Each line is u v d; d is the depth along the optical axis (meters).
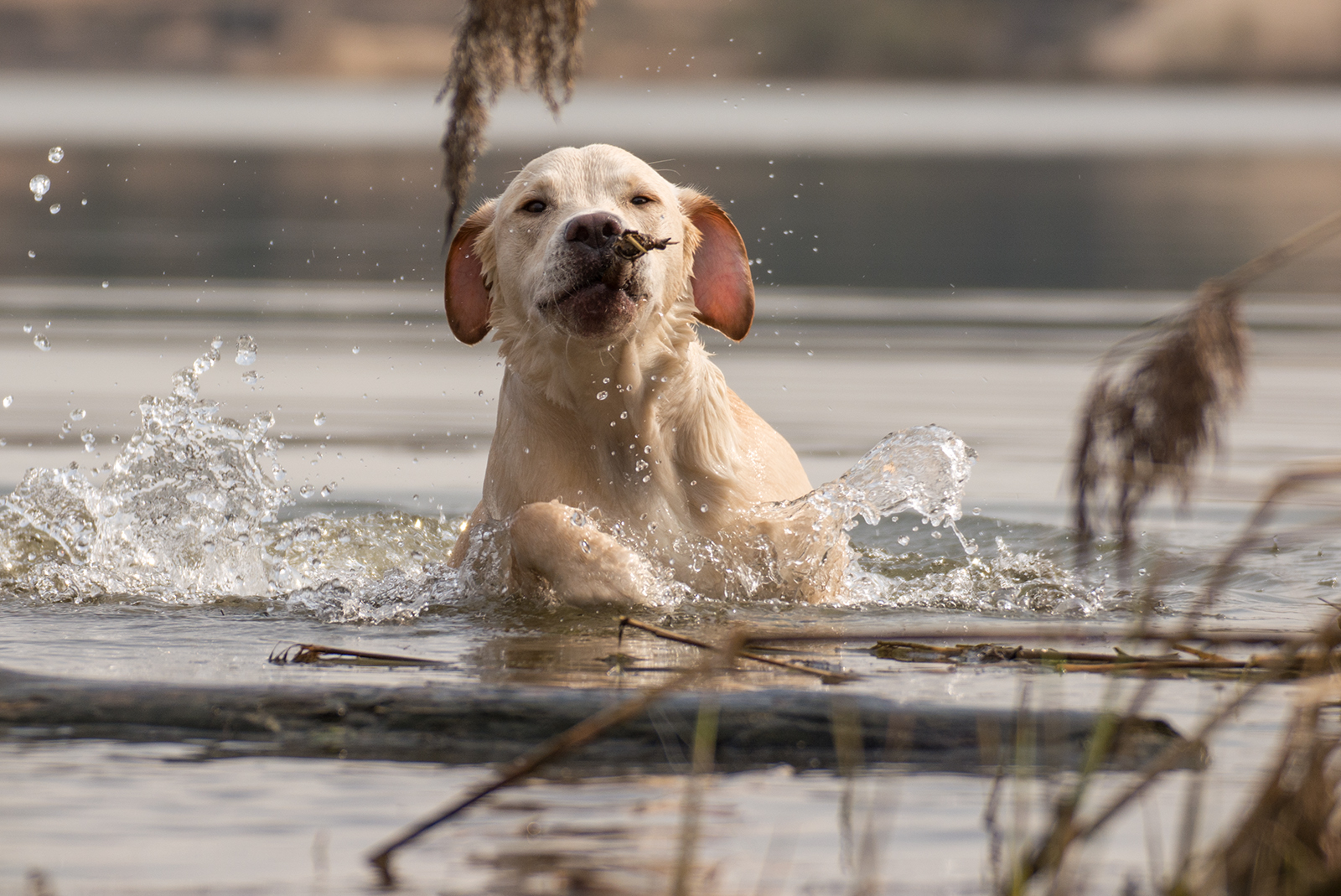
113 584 8.93
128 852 4.03
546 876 3.84
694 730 5.12
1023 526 11.45
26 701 5.46
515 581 8.67
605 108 164.00
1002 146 93.94
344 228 35.97
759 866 3.95
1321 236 3.51
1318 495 8.94
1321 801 3.75
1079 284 25.83
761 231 36.00
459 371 18.41
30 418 14.70
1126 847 4.16
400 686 5.73
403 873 3.87
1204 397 3.46
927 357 19.30
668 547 8.96
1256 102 192.38
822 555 8.83
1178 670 6.25
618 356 8.79
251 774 4.75
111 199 45.78
